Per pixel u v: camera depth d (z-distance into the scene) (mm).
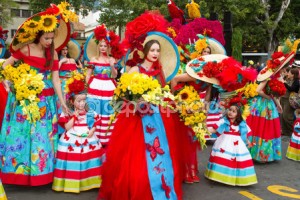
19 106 4539
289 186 5250
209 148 7125
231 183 5023
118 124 4082
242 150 5059
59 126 4773
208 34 6195
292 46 6027
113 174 3947
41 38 4539
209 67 4398
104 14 17734
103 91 6152
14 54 4641
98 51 6457
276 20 21969
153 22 4133
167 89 4055
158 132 3979
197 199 4598
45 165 4516
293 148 6723
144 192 3748
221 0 16844
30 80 4473
